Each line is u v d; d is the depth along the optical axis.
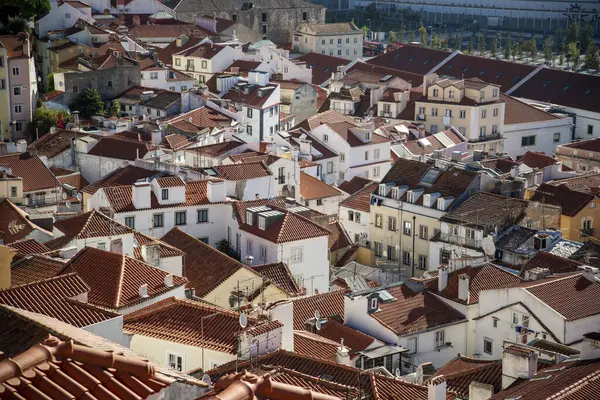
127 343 75.06
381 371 95.75
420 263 173.25
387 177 182.00
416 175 179.25
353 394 75.00
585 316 111.50
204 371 81.38
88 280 98.19
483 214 165.12
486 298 118.62
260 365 81.44
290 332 91.56
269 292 121.00
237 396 32.75
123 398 32.38
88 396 31.86
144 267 100.50
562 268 137.12
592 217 171.50
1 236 136.50
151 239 127.88
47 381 31.75
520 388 84.06
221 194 151.50
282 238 140.50
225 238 151.62
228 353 83.56
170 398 44.22
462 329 121.12
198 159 198.50
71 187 178.75
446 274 126.25
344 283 149.88
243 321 85.44
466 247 162.38
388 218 177.88
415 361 115.56
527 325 114.00
